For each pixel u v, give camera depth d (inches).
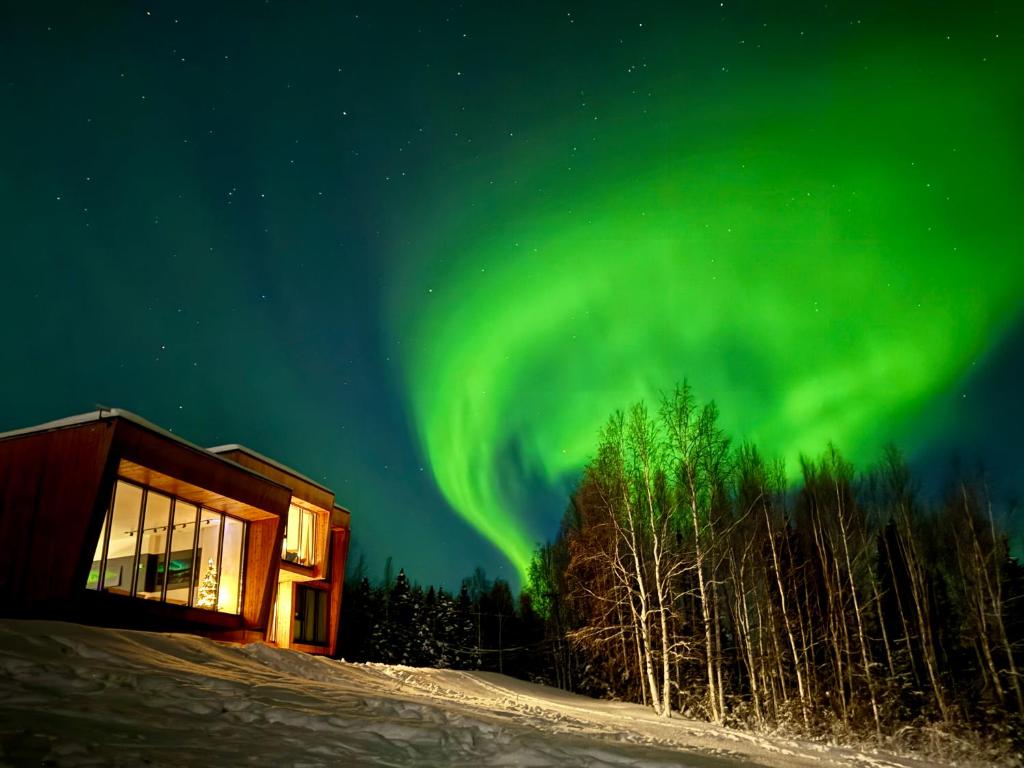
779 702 1135.0
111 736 238.8
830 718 1013.2
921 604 1125.1
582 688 1620.3
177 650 489.7
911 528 1195.3
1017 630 1202.0
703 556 1045.8
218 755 239.3
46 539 669.3
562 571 1833.2
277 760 245.9
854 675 1079.6
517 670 2192.4
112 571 719.1
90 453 679.7
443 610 2049.7
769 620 1192.8
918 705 1103.0
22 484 695.1
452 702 568.1
